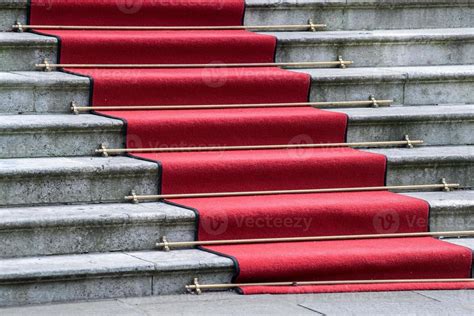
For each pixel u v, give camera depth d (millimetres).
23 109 8273
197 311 6648
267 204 7742
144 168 7762
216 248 7465
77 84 8383
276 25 9930
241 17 9781
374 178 8359
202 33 9359
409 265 7504
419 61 9875
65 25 9234
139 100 8594
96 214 7262
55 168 7504
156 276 7016
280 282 7250
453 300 7148
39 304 6719
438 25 10375
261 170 8070
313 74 9086
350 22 10156
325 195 8148
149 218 7355
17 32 9070
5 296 6656
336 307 6852
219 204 7719
